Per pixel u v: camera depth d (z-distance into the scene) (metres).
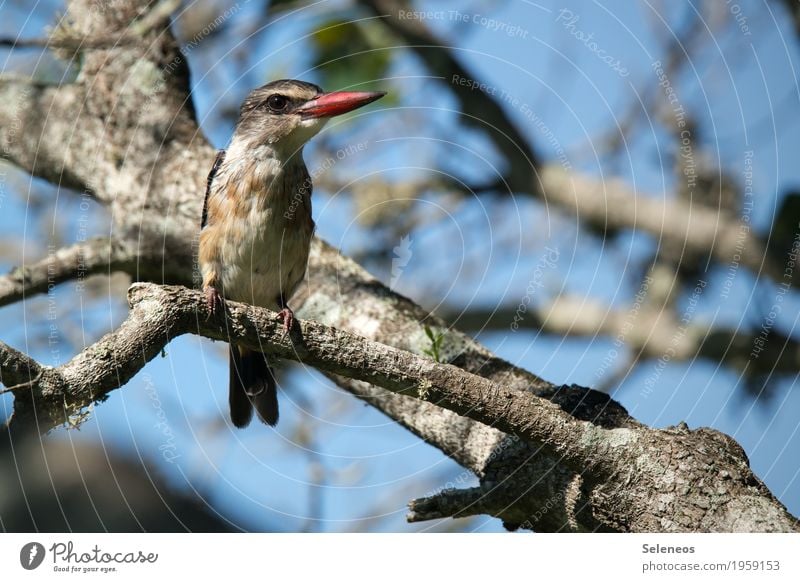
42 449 8.50
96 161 11.28
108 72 11.39
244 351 10.38
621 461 7.32
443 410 8.91
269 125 10.21
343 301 10.16
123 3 11.45
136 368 6.86
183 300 6.96
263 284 10.25
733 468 7.41
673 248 13.79
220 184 10.20
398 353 7.20
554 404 7.37
